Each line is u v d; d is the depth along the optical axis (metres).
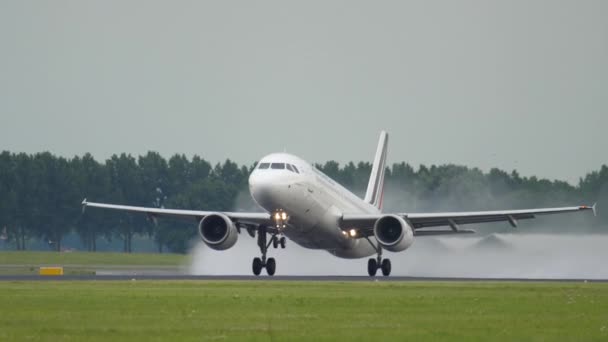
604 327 92.69
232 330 87.69
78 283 151.25
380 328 90.25
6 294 123.12
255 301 116.75
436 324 94.25
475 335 85.62
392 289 143.62
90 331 85.94
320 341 80.31
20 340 79.81
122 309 105.62
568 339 83.62
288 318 98.12
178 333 85.12
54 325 90.44
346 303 115.56
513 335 85.94
